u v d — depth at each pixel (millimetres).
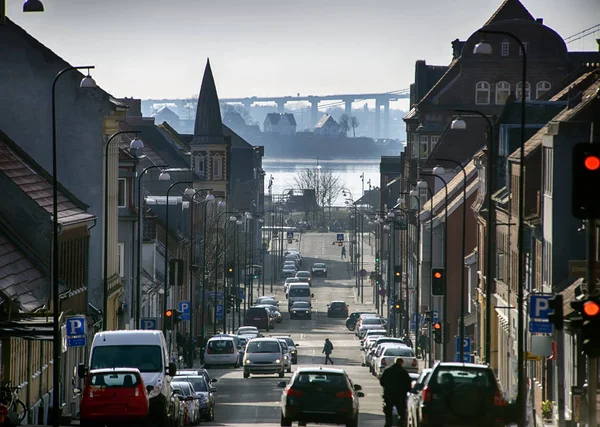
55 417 81438
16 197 113625
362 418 110375
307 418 83625
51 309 108938
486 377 68750
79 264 133750
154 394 81438
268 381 158000
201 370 119438
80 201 136125
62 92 147500
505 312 145750
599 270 98625
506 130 149875
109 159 156250
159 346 85750
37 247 112938
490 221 108625
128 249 176625
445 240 152125
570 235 114500
